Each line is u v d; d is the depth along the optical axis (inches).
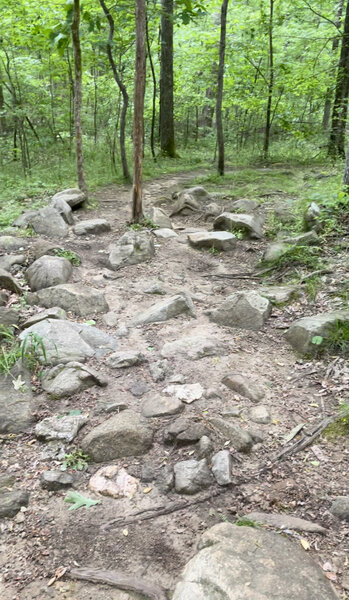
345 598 80.7
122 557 91.7
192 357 156.6
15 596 84.6
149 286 211.6
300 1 566.3
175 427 121.9
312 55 582.9
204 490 107.0
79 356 153.6
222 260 246.1
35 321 169.2
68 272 213.9
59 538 96.1
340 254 221.8
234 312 181.3
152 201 352.2
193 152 639.8
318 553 89.4
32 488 108.7
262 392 140.1
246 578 77.5
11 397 134.5
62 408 133.3
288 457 116.3
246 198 339.9
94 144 545.3
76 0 278.7
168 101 559.2
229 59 559.8
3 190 354.9
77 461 115.9
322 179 373.4
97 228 272.5
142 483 109.7
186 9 316.2
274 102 584.4
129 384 144.0
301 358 158.7
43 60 460.4
